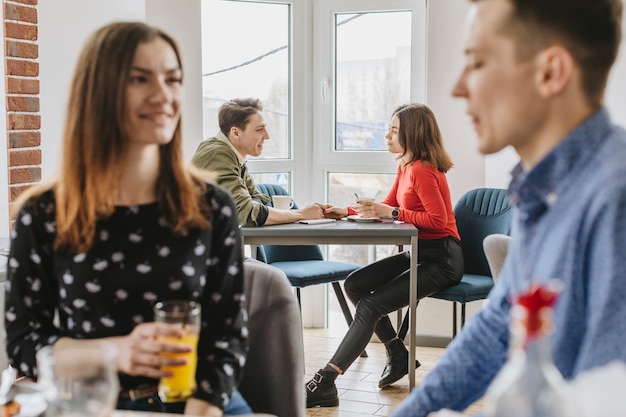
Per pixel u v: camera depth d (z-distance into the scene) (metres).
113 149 1.44
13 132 3.52
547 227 0.96
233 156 3.58
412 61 4.39
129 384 1.48
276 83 4.60
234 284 1.58
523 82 0.97
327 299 4.72
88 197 1.44
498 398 0.77
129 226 1.48
